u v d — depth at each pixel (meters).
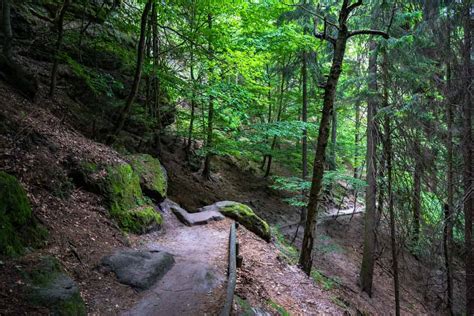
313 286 9.34
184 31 12.48
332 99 9.02
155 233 8.61
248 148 18.11
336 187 26.22
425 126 11.31
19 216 5.05
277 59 18.64
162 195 10.23
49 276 4.53
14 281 4.17
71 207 6.82
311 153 21.25
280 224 17.31
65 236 5.86
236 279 6.74
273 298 7.12
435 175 11.90
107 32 13.92
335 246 16.94
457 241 15.14
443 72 11.94
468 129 11.26
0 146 6.52
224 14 14.08
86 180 7.68
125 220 7.80
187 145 17.83
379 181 12.96
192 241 8.79
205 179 17.58
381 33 9.02
